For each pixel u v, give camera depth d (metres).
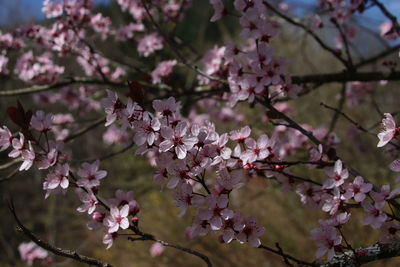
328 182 1.83
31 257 4.54
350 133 5.13
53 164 1.91
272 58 2.33
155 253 5.62
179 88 3.51
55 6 3.50
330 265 1.78
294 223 5.55
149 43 3.73
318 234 1.75
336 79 3.18
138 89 1.77
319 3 3.52
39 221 7.75
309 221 5.51
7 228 7.55
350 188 1.77
